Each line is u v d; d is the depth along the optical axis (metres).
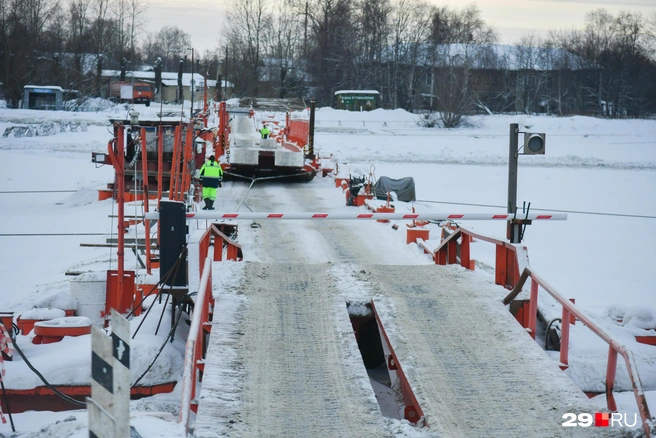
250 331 12.62
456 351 12.14
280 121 88.06
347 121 104.19
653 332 15.13
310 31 141.88
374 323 15.36
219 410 9.94
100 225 35.56
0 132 83.00
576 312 11.75
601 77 137.25
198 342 12.06
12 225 36.88
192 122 30.75
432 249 24.27
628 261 32.25
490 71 139.88
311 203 39.09
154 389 13.05
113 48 150.00
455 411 10.23
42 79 120.00
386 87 132.62
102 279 18.11
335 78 133.25
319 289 14.99
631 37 143.50
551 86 144.62
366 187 39.12
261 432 9.47
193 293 14.52
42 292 22.62
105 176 59.25
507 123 109.44
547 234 38.91
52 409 12.84
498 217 15.52
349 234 29.61
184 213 14.87
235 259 21.09
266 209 36.31
